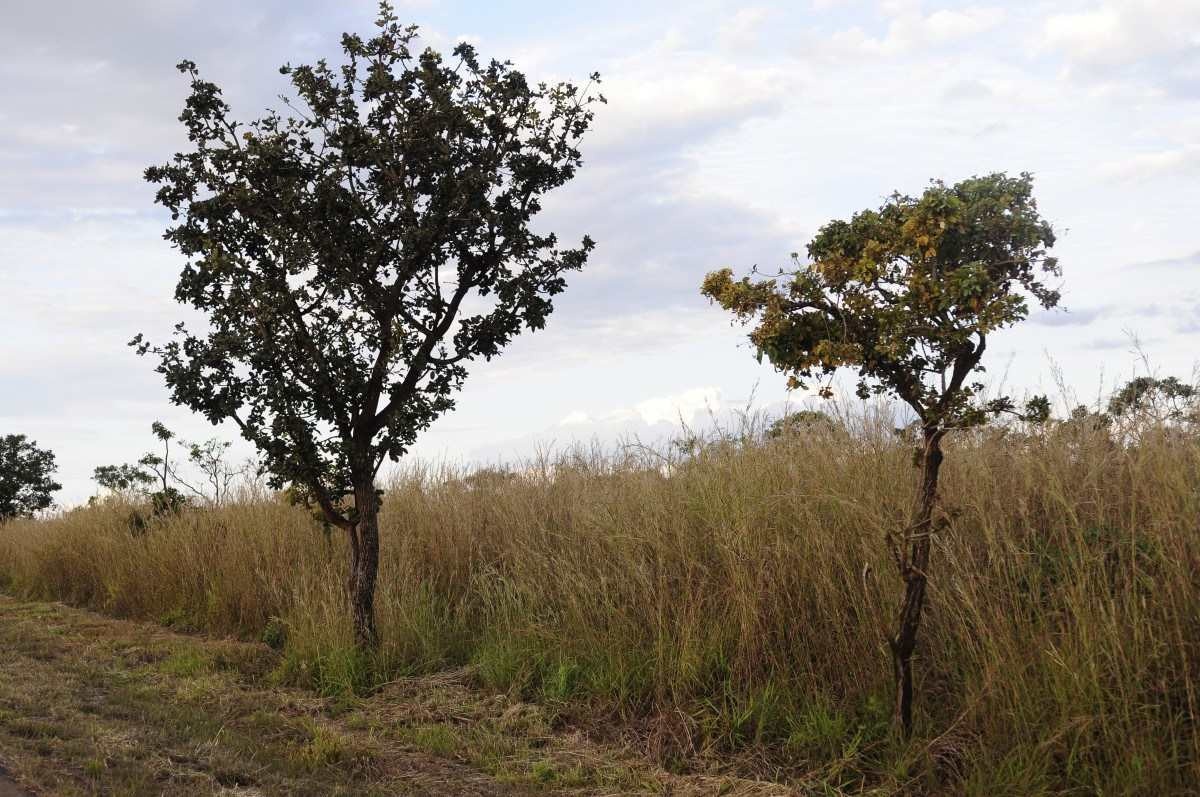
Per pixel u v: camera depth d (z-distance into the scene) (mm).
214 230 8812
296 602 9836
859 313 5539
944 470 7234
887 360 5473
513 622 8852
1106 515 6395
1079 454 6969
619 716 7012
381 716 7461
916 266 5379
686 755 6316
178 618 12031
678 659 7055
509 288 8797
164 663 9320
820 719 6102
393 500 12336
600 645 7738
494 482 11945
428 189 9039
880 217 5676
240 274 8766
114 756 5719
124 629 11703
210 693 8078
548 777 6098
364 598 8883
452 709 7488
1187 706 5152
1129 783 4836
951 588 6320
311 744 6609
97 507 17391
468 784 5945
